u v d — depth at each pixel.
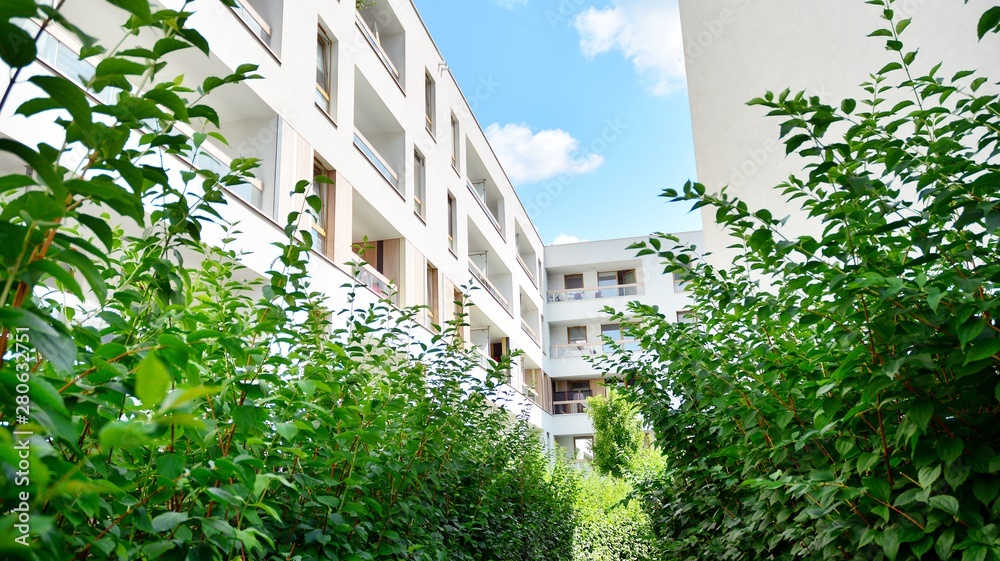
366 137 13.77
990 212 1.68
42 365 1.54
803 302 2.34
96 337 1.41
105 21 6.14
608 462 20.72
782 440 2.63
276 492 2.71
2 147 0.90
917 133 2.35
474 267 19.31
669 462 5.14
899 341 1.80
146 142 1.48
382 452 3.64
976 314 1.72
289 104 8.97
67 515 1.29
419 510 4.27
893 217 3.88
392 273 12.82
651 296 28.52
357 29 11.68
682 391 4.70
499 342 22.61
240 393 2.17
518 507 8.44
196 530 1.77
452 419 4.55
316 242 9.61
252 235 7.63
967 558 1.59
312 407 2.12
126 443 0.89
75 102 1.05
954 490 1.70
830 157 2.17
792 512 2.87
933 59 4.26
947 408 1.80
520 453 8.68
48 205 0.99
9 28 0.93
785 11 6.61
